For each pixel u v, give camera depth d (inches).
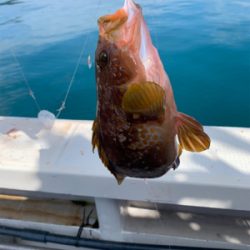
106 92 15.4
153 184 24.5
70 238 28.3
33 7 121.6
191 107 64.7
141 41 14.9
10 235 29.5
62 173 26.0
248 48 79.9
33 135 30.9
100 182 25.4
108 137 15.9
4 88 74.2
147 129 15.0
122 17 15.1
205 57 78.0
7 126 32.5
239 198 23.5
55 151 28.5
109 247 27.5
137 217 28.5
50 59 82.5
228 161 25.4
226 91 67.9
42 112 33.3
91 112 66.9
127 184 25.0
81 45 86.4
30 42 91.4
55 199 31.2
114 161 16.2
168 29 92.0
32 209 30.4
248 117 61.7
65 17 105.7
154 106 14.2
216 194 23.8
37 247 30.2
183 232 26.9
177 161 17.2
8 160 27.9
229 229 26.9
